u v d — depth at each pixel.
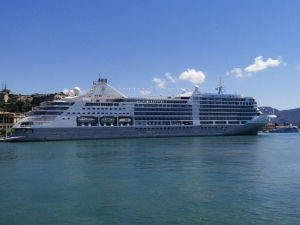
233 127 180.62
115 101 162.38
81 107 150.38
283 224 33.59
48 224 34.56
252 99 185.75
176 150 100.12
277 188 47.94
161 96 172.12
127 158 81.38
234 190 46.94
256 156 84.44
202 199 42.44
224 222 34.31
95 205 40.50
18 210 38.97
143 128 163.62
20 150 103.81
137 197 43.75
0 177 57.88
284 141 146.62
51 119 144.25
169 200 42.19
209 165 69.06
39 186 50.59
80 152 95.88
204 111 176.50
